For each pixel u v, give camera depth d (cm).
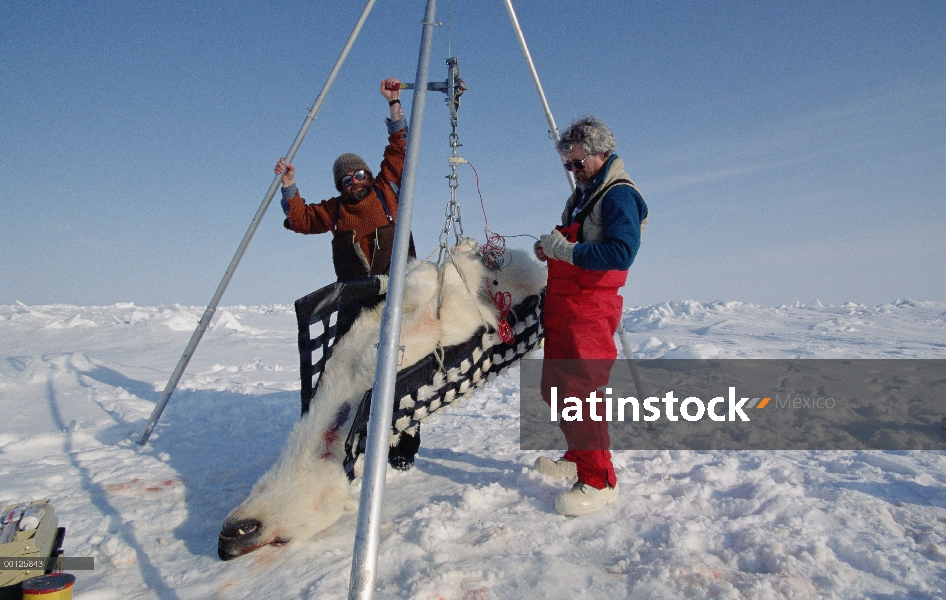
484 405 565
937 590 207
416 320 279
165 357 943
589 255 267
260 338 1276
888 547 236
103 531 282
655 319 1495
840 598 204
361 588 176
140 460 395
